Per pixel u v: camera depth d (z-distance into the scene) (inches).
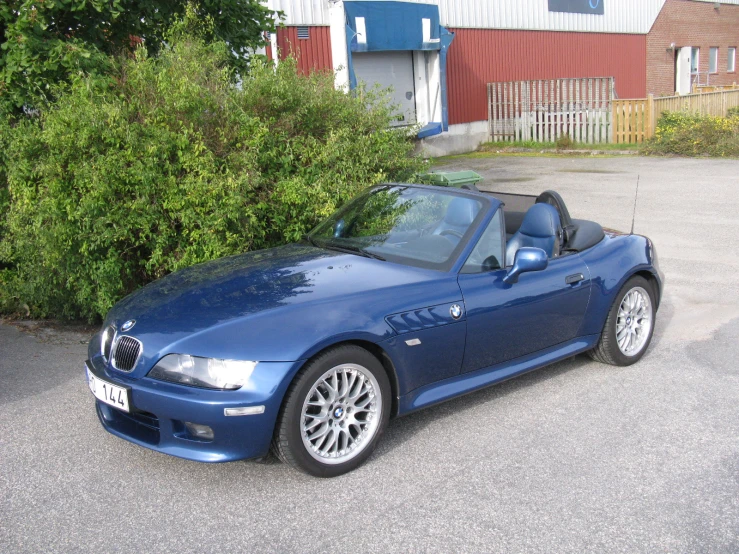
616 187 548.1
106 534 130.9
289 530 131.6
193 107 242.4
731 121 748.6
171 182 233.1
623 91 1137.4
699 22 1293.1
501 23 889.5
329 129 274.8
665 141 746.8
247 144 248.1
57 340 250.7
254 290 160.4
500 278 179.9
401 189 208.1
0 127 259.9
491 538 128.3
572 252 203.9
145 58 256.8
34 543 128.2
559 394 194.9
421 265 175.9
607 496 142.0
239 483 149.1
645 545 126.0
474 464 155.8
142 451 164.4
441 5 807.1
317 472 147.9
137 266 253.6
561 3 979.9
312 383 143.8
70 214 224.5
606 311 206.2
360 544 126.9
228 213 237.0
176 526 133.4
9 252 265.9
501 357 182.7
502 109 880.3
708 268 324.8
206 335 142.3
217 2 327.9
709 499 140.7
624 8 1107.9
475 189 233.1
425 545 126.3
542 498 141.6
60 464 158.2
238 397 136.6
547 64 973.8
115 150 229.8
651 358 222.5
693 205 466.9
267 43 372.5
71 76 249.3
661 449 161.8
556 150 811.4
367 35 661.9
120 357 149.8
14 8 273.1
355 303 155.3
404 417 181.2
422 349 162.6
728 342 233.8
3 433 174.9
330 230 203.9
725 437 167.5
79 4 279.6
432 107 767.7
